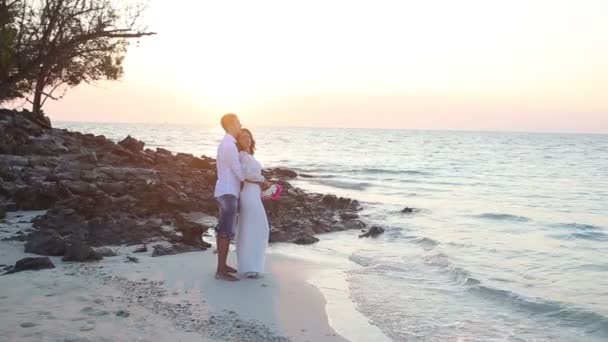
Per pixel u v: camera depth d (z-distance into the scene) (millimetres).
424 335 6270
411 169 40969
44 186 13016
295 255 10422
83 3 17250
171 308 6277
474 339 6262
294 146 85250
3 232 10070
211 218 13914
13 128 20125
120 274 7621
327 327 6043
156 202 13570
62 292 6594
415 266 9898
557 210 20141
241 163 7715
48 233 9430
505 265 10461
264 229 7910
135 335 5352
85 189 13523
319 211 16547
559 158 62281
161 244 9930
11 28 16953
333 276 8727
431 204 20688
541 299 7875
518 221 16734
